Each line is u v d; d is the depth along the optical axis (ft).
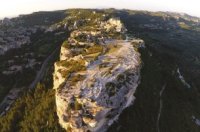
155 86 461.37
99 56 457.68
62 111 341.82
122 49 508.94
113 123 346.95
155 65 538.06
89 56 457.68
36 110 404.16
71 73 400.47
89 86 361.51
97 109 331.16
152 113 400.47
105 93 351.25
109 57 456.04
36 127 360.89
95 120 325.62
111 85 363.76
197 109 509.76
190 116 467.11
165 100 460.14
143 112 385.50
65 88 362.74
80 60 440.04
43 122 365.61
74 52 504.02
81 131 323.37
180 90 520.42
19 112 435.94
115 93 358.02
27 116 412.16
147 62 517.55
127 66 419.33
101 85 362.74
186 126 436.35
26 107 437.99
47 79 506.07
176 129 414.00
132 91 387.55
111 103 346.74
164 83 507.71
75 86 364.38
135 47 538.88
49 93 432.66
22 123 400.26
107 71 397.19
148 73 476.13
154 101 425.28
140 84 422.82
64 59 503.20
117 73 392.06
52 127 350.43
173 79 536.83
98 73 393.09
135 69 416.87
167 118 422.82
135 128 355.15
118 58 449.89
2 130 411.75
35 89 485.97
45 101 405.39
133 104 385.09
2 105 564.30
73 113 331.57
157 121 400.67
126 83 381.19
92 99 338.13
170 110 443.73
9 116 432.66
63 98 343.87
